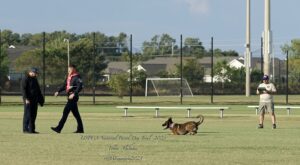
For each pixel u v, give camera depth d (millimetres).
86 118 37719
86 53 90125
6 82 89438
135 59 120812
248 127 29859
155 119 36844
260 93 29125
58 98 74812
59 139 21719
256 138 22734
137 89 84875
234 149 18797
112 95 82438
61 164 15391
